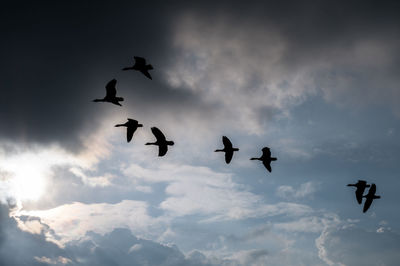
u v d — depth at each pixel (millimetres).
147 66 52781
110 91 57562
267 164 61594
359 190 60969
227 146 59094
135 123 58781
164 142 57312
